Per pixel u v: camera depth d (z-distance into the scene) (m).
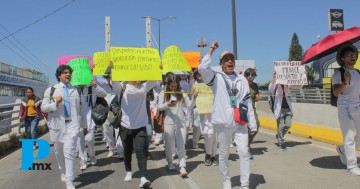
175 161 8.37
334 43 6.30
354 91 6.34
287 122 9.11
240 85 5.43
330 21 27.17
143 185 6.20
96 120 7.04
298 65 9.07
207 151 7.74
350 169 6.38
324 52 6.86
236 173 6.93
